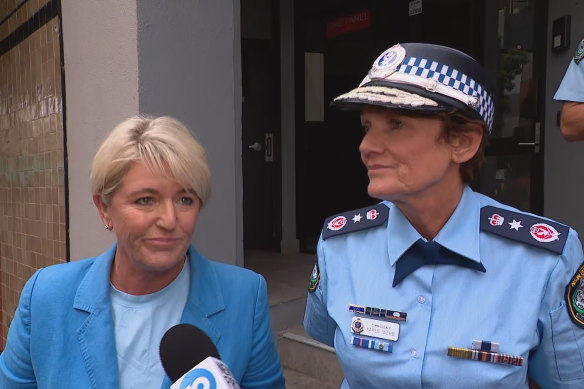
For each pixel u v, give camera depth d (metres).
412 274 1.21
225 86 3.03
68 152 3.51
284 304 3.76
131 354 1.29
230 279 1.40
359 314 1.24
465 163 1.18
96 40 3.07
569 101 1.66
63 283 1.33
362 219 1.36
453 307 1.16
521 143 3.99
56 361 1.27
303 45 5.58
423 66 1.12
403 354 1.17
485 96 1.15
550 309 1.14
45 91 3.79
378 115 1.13
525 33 3.92
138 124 1.20
